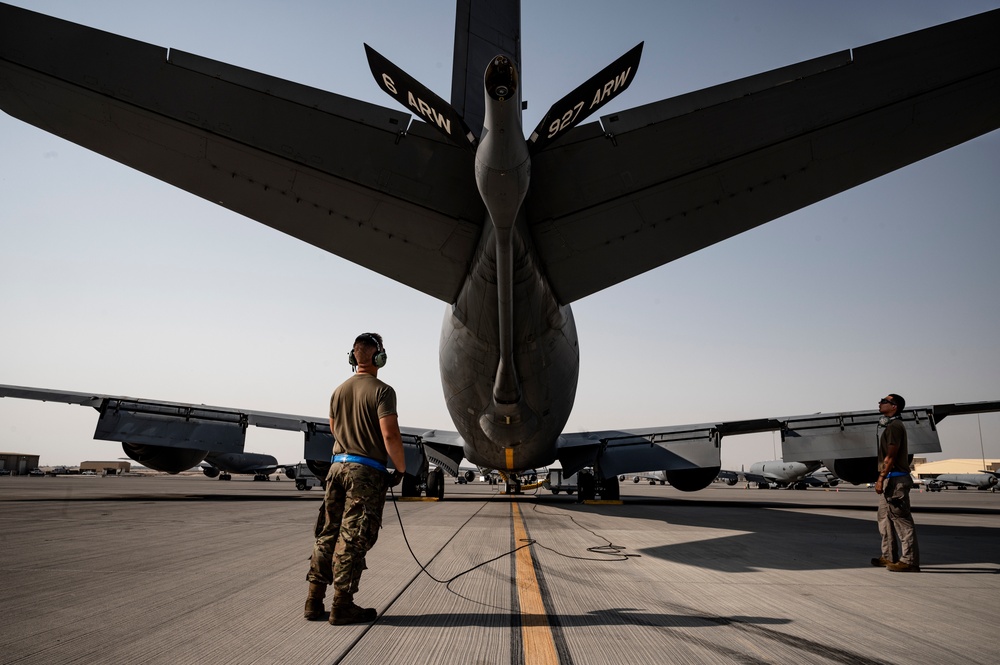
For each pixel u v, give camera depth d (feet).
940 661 9.27
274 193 21.93
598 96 14.78
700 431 46.78
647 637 10.54
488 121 16.56
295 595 13.67
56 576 15.74
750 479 196.85
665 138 20.63
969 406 37.76
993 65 17.74
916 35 18.12
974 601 13.65
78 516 33.86
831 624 11.48
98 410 42.70
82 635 10.28
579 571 17.26
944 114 18.15
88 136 20.03
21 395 41.45
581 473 54.70
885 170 18.98
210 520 32.35
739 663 9.14
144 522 30.71
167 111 20.15
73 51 19.57
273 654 9.39
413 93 15.34
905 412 39.04
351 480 11.74
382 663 9.04
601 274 24.88
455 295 28.32
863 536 27.55
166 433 43.68
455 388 39.04
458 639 10.36
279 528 28.14
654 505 55.62
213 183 21.33
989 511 53.16
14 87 19.36
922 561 20.03
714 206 21.25
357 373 12.85
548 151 21.38
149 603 12.74
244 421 46.19
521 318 29.50
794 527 32.09
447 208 22.68
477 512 40.75
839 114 18.97
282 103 20.85
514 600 13.47
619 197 21.83
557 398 39.40
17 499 51.21
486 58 24.29
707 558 20.07
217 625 11.06
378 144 21.61
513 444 40.29
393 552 20.80
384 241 23.91
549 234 23.17
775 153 19.95
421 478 57.26
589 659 9.30
